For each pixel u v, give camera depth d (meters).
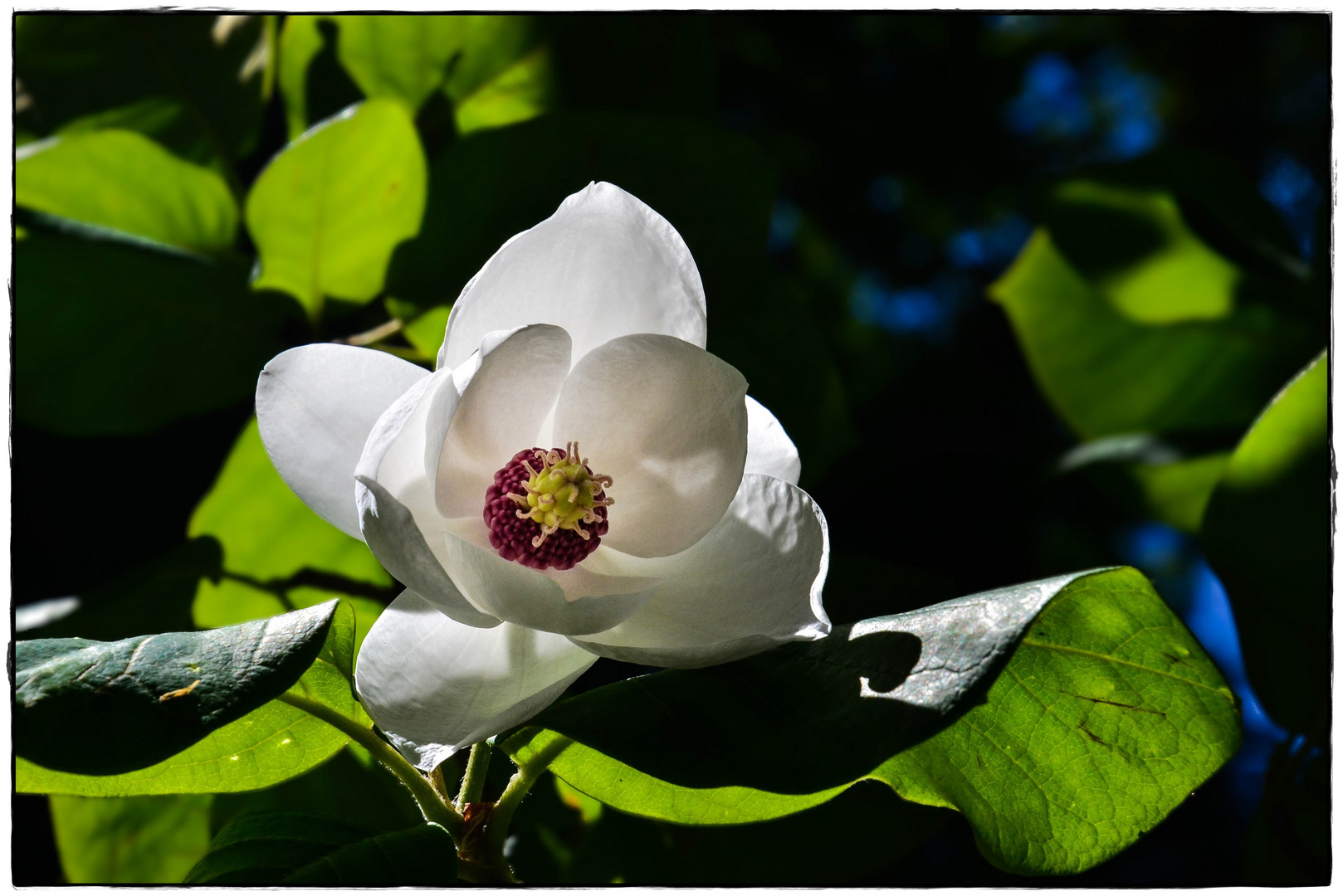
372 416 0.45
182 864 0.58
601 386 0.45
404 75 0.62
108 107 0.62
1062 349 0.71
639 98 0.62
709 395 0.44
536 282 0.45
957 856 0.64
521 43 0.62
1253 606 0.56
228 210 0.62
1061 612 0.47
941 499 0.64
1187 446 0.65
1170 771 0.47
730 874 0.55
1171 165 0.69
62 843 0.57
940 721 0.43
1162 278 0.69
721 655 0.42
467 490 0.45
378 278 0.59
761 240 0.58
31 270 0.58
